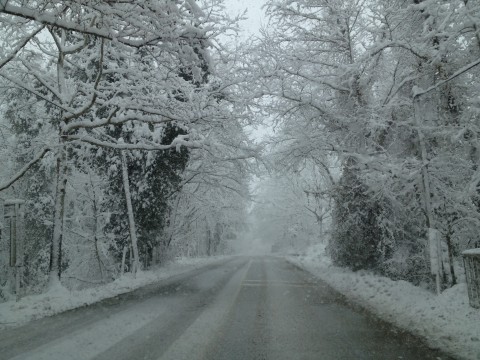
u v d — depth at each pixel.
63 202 14.24
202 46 12.00
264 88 18.42
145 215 21.34
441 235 13.23
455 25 12.29
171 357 5.58
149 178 21.08
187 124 15.09
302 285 15.03
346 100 18.34
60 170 14.27
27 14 9.15
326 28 18.97
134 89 14.41
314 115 18.69
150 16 9.87
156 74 14.00
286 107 19.20
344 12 17.94
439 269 10.19
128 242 21.16
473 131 12.56
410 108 15.43
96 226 22.50
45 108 20.62
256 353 5.84
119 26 10.44
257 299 11.33
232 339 6.65
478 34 11.55
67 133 14.25
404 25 15.14
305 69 19.55
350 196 17.80
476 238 13.45
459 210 12.85
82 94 16.27
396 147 16.48
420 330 7.27
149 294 12.67
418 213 14.90
